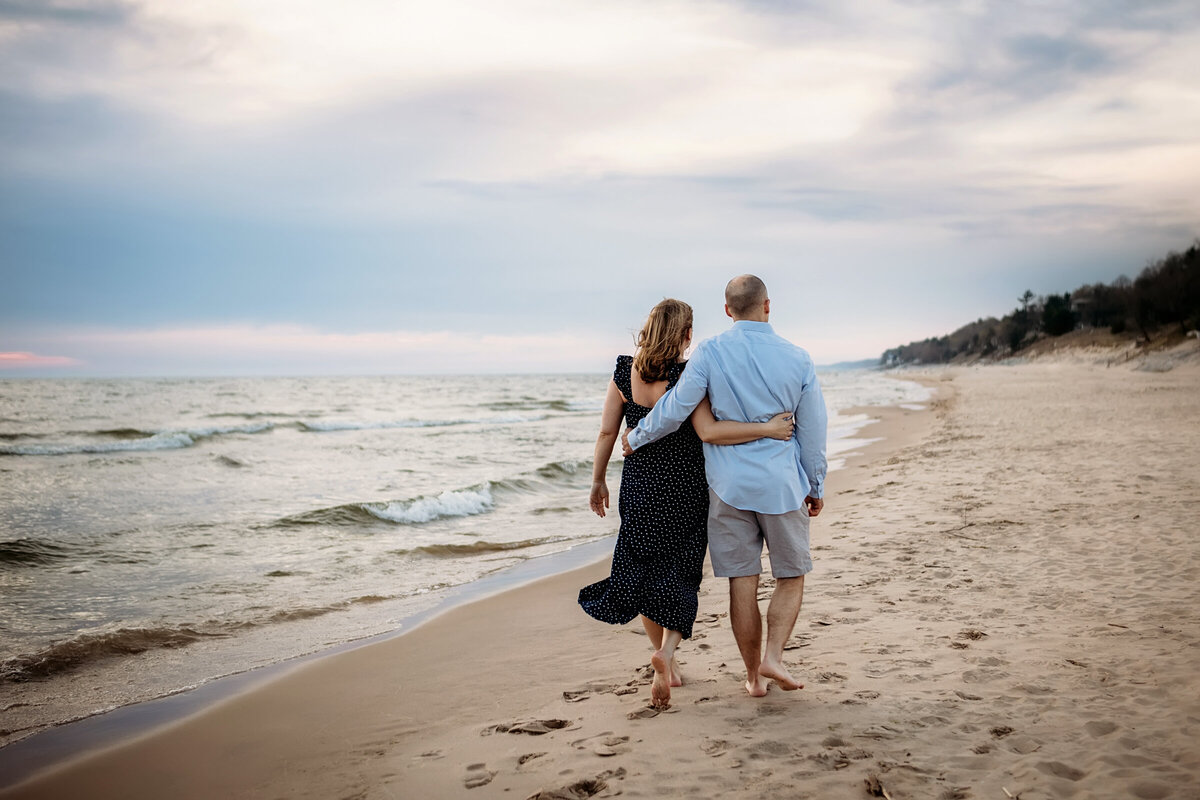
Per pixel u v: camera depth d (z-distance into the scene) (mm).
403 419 33094
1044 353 108750
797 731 2758
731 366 2938
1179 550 5344
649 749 2703
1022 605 4344
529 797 2439
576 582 6383
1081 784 2277
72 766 3146
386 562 7340
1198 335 60750
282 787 2869
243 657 4598
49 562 7266
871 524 7254
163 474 14422
